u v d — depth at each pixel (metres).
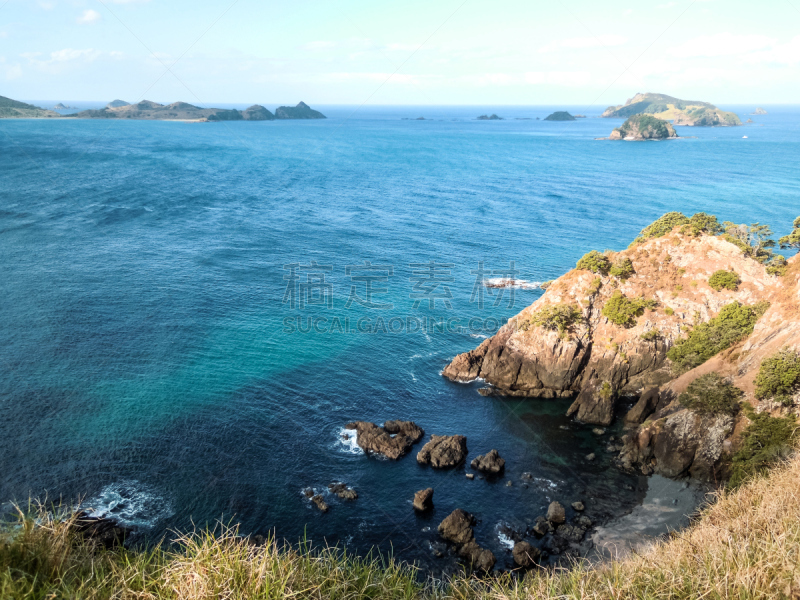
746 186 189.88
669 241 65.06
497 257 106.56
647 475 47.00
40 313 73.94
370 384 59.94
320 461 46.88
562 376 60.78
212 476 44.16
